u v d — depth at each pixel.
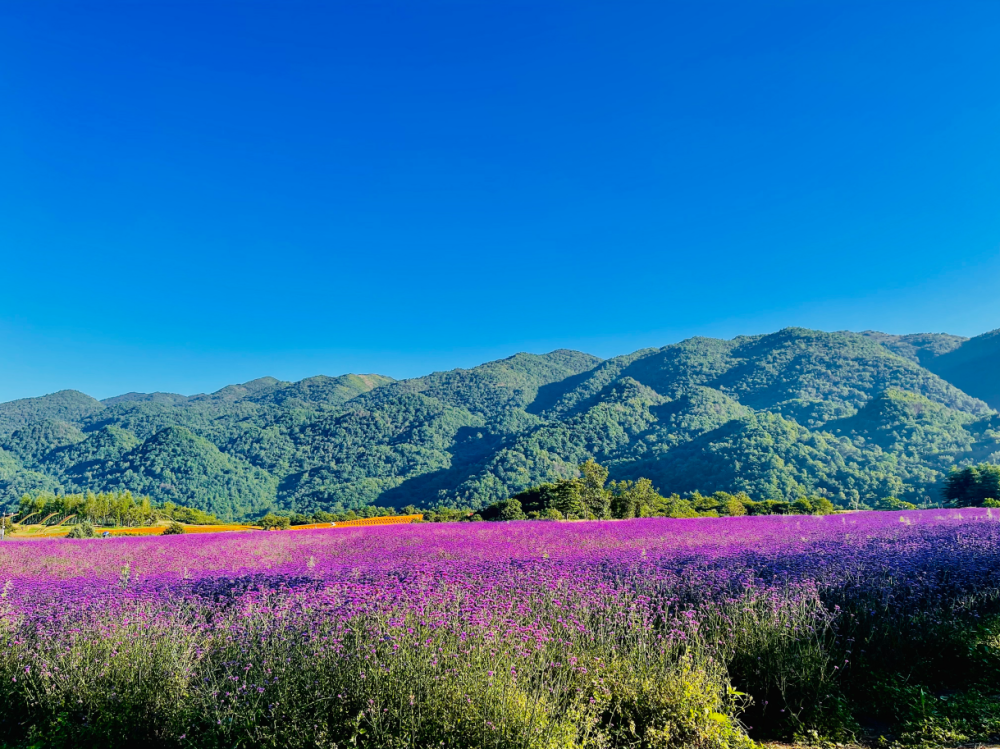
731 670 5.64
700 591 7.34
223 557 14.64
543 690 4.52
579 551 12.79
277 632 5.57
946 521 19.44
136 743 4.68
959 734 4.73
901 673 5.86
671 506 52.66
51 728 4.75
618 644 5.68
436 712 4.12
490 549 14.31
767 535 16.77
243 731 4.23
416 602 6.39
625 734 4.43
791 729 5.13
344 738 4.09
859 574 7.89
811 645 5.76
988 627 6.68
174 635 5.86
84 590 8.24
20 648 5.61
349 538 20.34
